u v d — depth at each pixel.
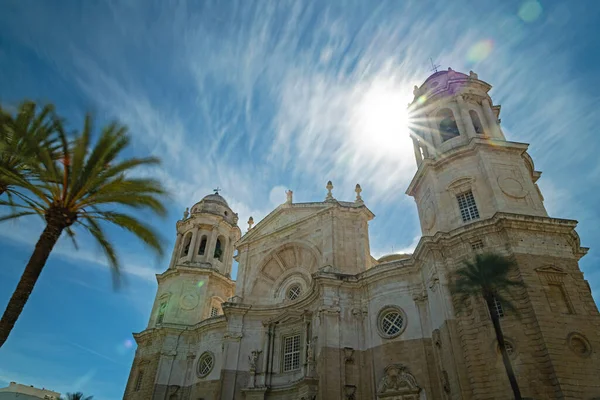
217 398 35.22
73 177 16.14
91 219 17.41
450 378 23.64
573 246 27.47
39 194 16.17
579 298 23.09
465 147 30.62
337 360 29.97
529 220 25.09
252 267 42.72
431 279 27.33
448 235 26.73
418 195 34.03
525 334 21.94
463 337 23.42
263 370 35.25
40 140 16.33
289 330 36.28
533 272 23.50
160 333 42.69
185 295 45.72
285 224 42.44
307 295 35.78
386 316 30.72
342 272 35.03
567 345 21.25
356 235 37.53
